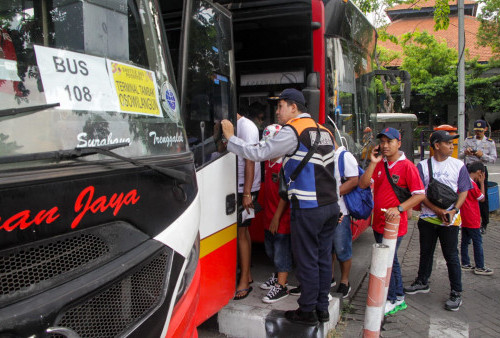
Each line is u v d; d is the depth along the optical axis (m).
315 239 3.27
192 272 2.11
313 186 3.22
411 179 3.98
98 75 1.82
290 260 3.83
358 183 4.07
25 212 1.29
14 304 1.25
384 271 3.26
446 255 4.43
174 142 2.20
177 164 2.07
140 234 1.70
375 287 3.27
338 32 4.74
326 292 3.45
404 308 4.37
